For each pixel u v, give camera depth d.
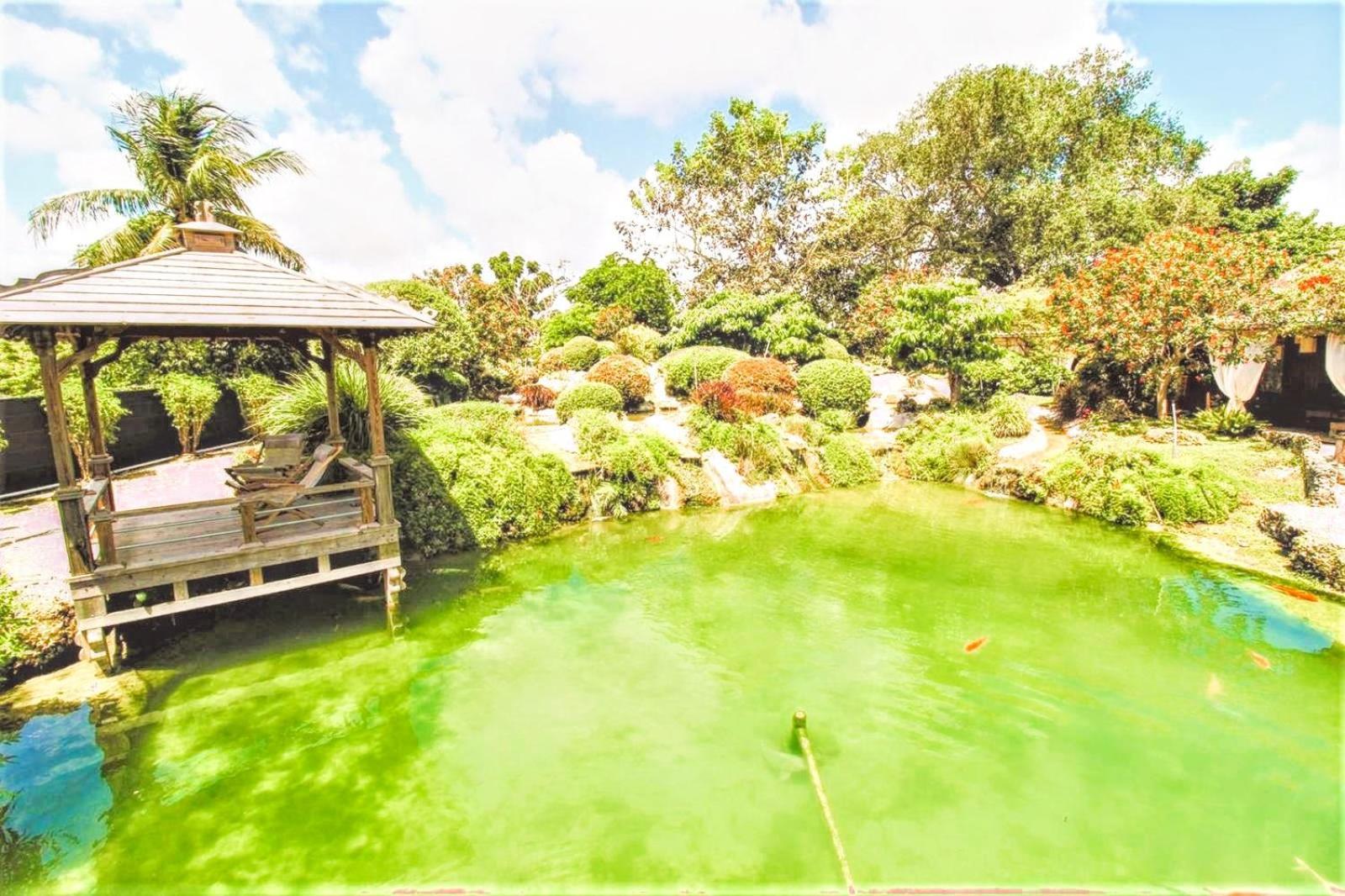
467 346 17.66
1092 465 12.16
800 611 8.07
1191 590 8.26
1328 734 5.43
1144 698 6.04
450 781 4.97
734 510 12.67
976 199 28.17
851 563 9.69
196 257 6.80
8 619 6.04
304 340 8.95
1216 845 4.27
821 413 17.11
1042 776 5.00
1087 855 4.21
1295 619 7.36
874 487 14.57
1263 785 4.84
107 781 4.93
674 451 13.58
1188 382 15.45
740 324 22.36
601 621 7.82
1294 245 24.62
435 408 13.21
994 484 13.76
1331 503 9.52
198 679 6.41
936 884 3.95
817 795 4.79
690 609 8.17
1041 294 19.61
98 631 6.12
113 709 5.88
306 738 5.51
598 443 12.97
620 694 6.23
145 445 13.13
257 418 13.53
